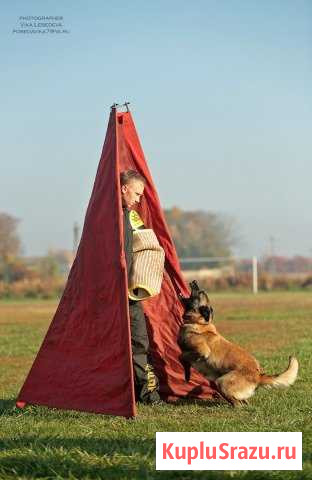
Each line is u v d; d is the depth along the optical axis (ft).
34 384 31.45
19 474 22.40
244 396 32.04
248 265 242.37
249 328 71.82
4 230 279.28
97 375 29.94
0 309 119.03
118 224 30.04
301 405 32.32
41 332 74.64
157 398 33.30
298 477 21.68
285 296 136.56
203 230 293.43
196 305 33.37
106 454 23.43
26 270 201.77
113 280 29.78
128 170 33.40
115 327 29.60
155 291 32.58
